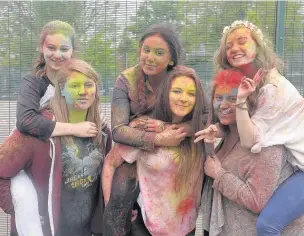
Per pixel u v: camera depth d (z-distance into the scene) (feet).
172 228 7.66
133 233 8.05
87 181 7.98
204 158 7.68
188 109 7.37
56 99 7.89
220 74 7.38
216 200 7.38
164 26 7.72
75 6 11.25
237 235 7.18
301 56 10.64
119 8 11.12
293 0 10.58
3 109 11.77
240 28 7.24
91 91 7.79
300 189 7.07
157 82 7.86
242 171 7.12
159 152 7.50
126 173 7.81
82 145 7.95
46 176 7.85
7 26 11.56
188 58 10.98
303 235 7.23
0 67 11.69
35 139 7.84
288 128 7.08
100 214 8.33
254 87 6.72
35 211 7.75
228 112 7.29
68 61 7.96
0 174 7.79
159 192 7.62
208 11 10.93
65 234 7.95
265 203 6.94
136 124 7.61
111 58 11.18
